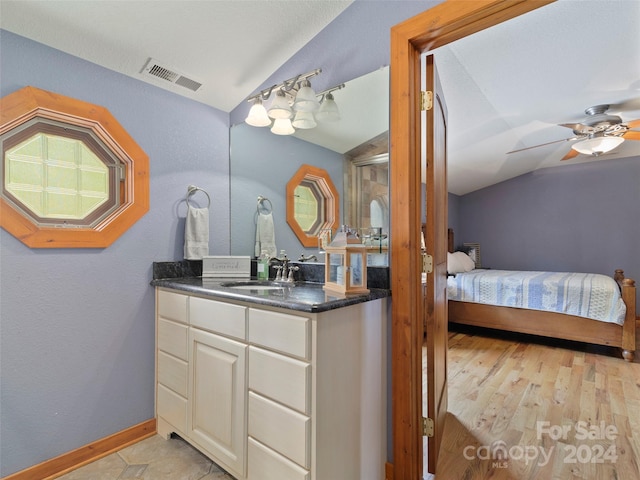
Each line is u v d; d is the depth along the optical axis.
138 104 1.96
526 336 4.06
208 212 2.25
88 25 1.60
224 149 2.41
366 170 1.72
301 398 1.22
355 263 1.46
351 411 1.37
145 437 1.95
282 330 1.29
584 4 1.69
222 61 1.97
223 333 1.55
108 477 1.62
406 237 1.49
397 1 1.58
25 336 1.57
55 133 1.72
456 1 1.35
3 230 1.51
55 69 1.66
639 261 4.84
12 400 1.53
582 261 5.23
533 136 3.63
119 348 1.88
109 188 1.91
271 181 2.20
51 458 1.64
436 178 1.65
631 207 4.90
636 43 1.97
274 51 1.95
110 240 1.84
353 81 1.75
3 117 1.51
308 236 2.03
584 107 2.87
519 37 1.94
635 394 2.48
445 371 2.05
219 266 2.14
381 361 1.55
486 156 4.25
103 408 1.81
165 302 1.93
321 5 1.72
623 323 3.21
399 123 1.51
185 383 1.78
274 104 1.86
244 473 1.44
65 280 1.69
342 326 1.32
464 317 4.07
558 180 5.41
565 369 2.99
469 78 2.38
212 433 1.60
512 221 5.78
